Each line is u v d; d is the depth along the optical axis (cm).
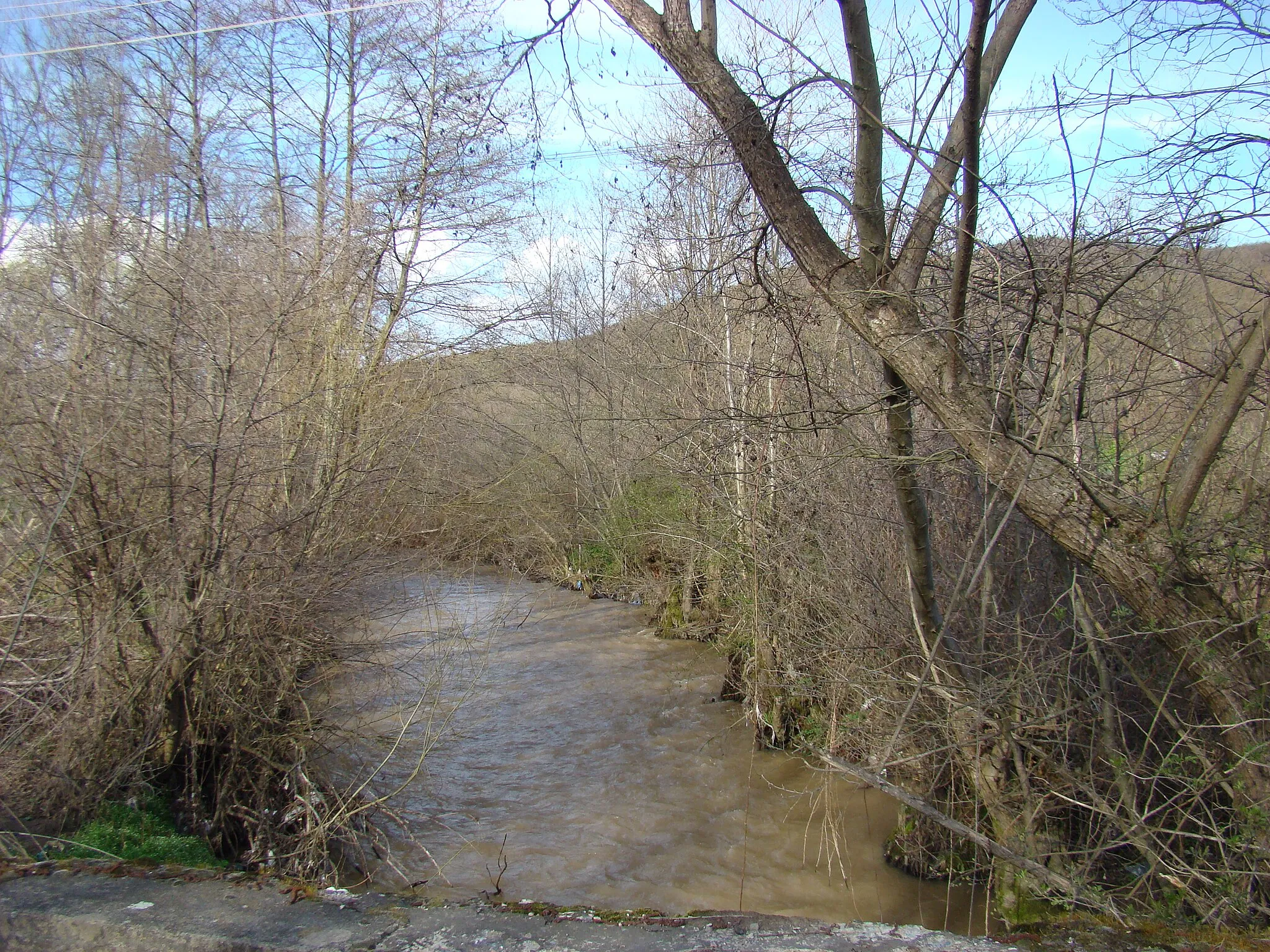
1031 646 536
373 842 656
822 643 743
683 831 732
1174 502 409
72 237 741
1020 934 296
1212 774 425
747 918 300
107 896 320
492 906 311
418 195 1161
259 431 696
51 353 628
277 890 326
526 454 1833
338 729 717
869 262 473
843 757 767
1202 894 425
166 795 630
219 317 694
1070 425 527
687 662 1254
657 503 1466
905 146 425
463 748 907
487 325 1241
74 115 1012
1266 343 383
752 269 652
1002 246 525
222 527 641
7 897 318
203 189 1095
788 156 524
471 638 1128
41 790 537
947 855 629
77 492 582
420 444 1088
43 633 582
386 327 1114
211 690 633
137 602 604
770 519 904
